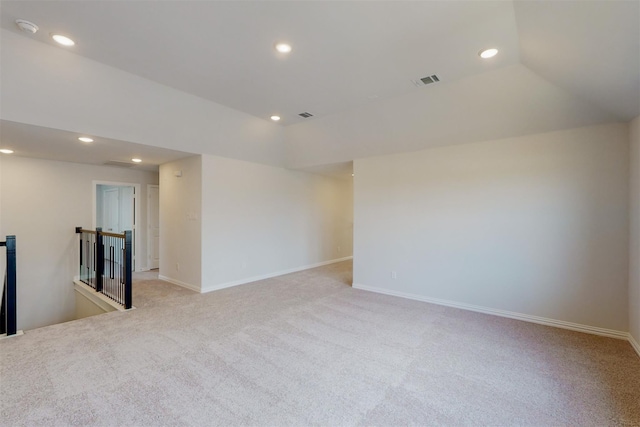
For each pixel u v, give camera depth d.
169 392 2.11
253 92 3.55
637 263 2.81
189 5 2.09
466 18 2.20
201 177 4.72
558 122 3.29
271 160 5.67
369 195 4.97
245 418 1.86
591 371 2.45
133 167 5.93
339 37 2.46
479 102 3.38
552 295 3.46
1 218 4.60
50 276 5.05
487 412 1.95
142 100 3.44
